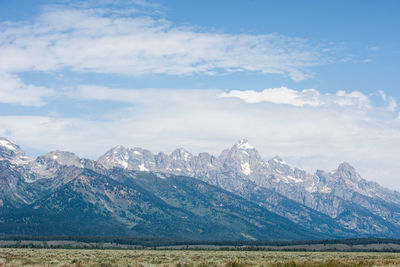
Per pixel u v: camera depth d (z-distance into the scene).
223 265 120.19
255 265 119.75
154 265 120.12
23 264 120.00
